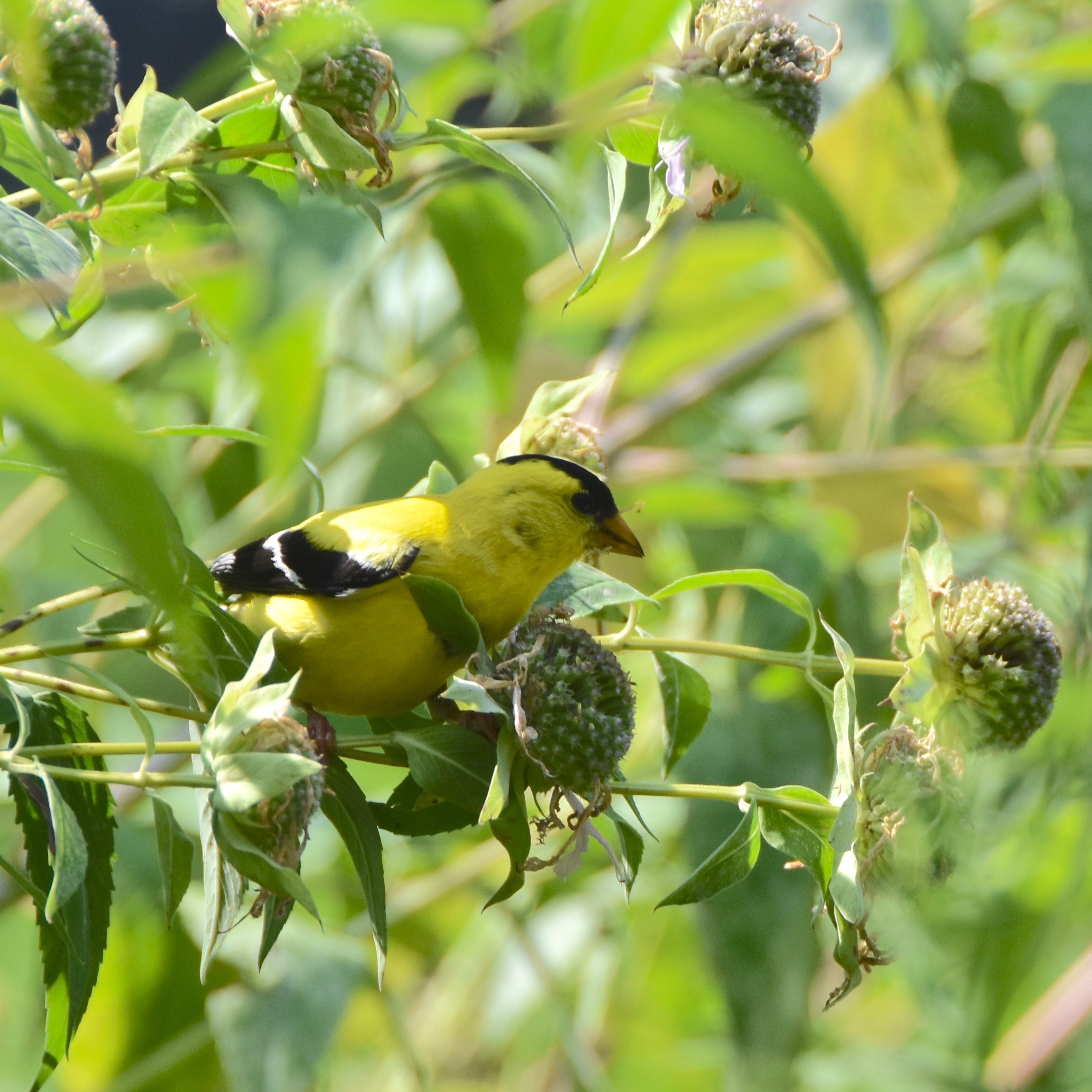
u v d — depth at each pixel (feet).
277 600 17.08
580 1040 28.53
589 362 33.83
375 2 23.09
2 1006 27.40
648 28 20.16
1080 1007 26.99
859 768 14.93
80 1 15.44
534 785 14.88
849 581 26.73
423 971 32.24
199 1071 25.07
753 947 23.90
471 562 17.26
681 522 29.71
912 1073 26.30
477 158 15.05
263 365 4.63
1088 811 23.88
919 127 30.68
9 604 28.94
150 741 12.76
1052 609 27.50
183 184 15.42
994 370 31.22
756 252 36.78
